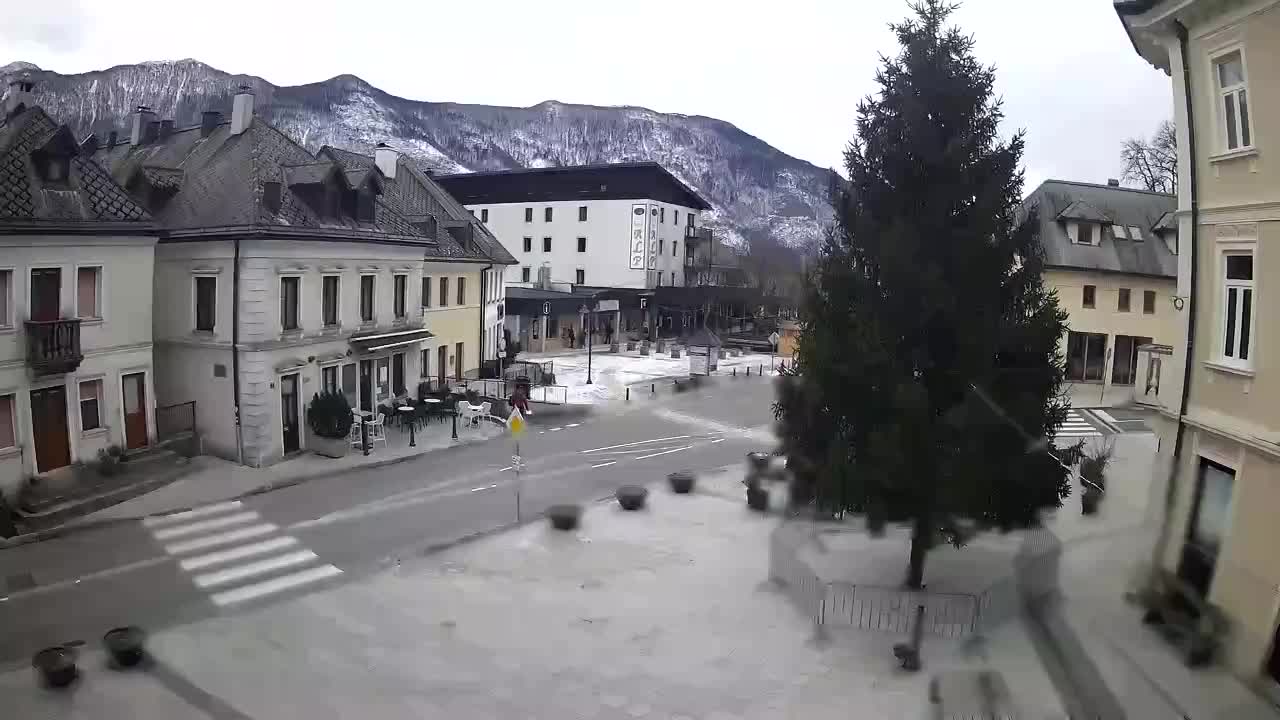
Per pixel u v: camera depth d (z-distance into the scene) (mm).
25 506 17766
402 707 10625
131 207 21016
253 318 22875
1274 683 9328
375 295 28125
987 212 12398
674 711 10539
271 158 26328
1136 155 44125
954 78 12734
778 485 22203
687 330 71062
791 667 11688
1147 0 12867
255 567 15812
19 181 18672
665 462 26016
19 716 10188
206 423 23719
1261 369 11031
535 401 36562
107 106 136875
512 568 15930
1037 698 9852
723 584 15070
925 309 12523
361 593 14594
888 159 13109
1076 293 36500
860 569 15219
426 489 21797
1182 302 12805
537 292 58500
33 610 13531
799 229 143000
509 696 10930
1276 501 10445
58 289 19312
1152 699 9180
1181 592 10812
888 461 12430
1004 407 12320
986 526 13422
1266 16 11000
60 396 19422
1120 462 15906
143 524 18078
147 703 10594
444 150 190500
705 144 199750
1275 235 10906
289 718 10305
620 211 69250
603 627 13148
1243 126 11711
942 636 12148
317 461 23953
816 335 13320
